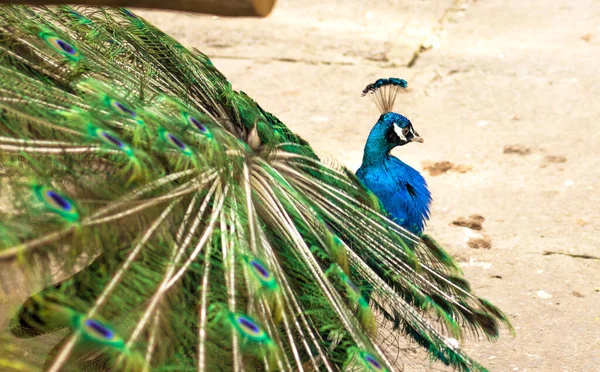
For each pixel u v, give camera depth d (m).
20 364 4.02
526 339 6.80
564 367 6.46
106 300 3.91
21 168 4.16
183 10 2.66
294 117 11.05
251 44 13.21
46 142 4.21
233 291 4.23
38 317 4.44
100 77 5.11
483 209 8.86
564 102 11.30
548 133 10.51
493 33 13.59
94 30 5.62
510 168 9.71
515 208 8.87
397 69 12.44
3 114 4.23
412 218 6.35
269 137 5.22
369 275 5.13
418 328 5.16
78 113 4.39
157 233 4.27
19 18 5.07
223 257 4.34
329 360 4.53
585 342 6.76
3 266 3.90
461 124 10.84
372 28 13.83
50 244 3.81
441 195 9.16
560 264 7.87
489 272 7.79
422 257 5.70
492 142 10.33
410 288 5.23
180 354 4.07
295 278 4.68
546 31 13.57
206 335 4.06
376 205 5.54
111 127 4.49
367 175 6.27
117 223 4.16
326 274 4.71
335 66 12.53
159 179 4.38
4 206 3.87
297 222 4.86
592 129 10.55
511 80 11.99
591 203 8.90
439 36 13.54
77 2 2.76
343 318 4.62
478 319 5.51
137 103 4.78
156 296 4.01
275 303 4.32
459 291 5.59
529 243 8.23
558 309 7.21
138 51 5.66
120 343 3.51
